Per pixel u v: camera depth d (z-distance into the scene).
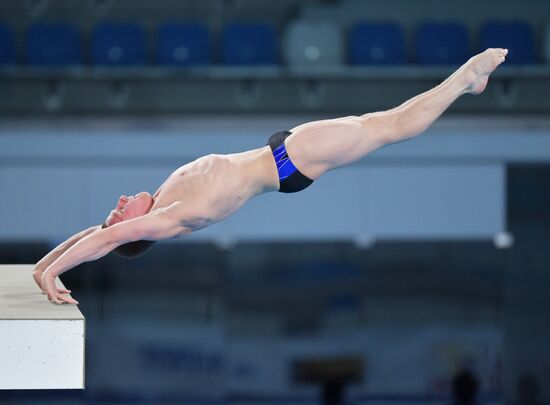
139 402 24.95
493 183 32.72
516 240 37.09
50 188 31.75
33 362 13.30
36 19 38.34
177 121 33.31
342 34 36.59
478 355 28.81
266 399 25.17
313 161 15.08
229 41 36.81
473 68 14.80
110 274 37.62
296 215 32.75
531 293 35.47
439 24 37.44
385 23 37.22
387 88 35.09
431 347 29.44
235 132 32.38
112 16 38.50
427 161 32.66
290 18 39.12
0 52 35.91
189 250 38.06
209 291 36.19
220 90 35.09
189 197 14.70
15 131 31.91
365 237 32.88
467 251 38.00
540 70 34.84
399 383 26.47
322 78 34.69
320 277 37.69
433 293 35.66
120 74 34.34
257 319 32.72
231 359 28.31
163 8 38.62
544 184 36.69
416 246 38.19
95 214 31.84
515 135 32.56
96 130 32.41
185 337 30.39
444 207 32.75
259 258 38.19
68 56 36.50
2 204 31.69
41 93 34.72
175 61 36.59
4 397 25.58
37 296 15.37
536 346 29.39
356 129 14.96
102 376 26.94
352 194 32.72
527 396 25.55
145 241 15.19
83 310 33.53
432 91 15.01
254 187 15.15
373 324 31.94
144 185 31.94
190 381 26.62
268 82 35.19
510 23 37.66
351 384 26.31
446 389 26.02
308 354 28.80
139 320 32.53
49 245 36.91
